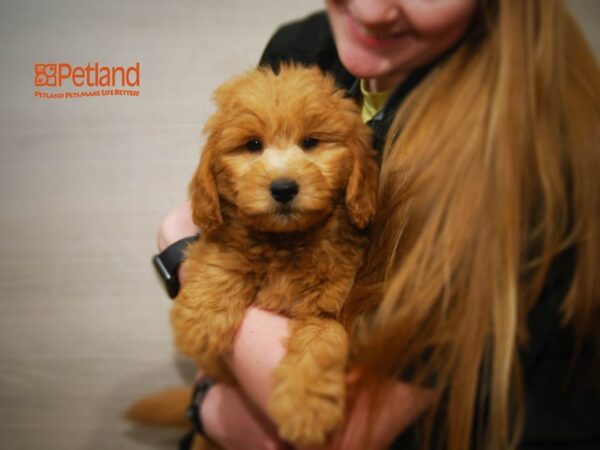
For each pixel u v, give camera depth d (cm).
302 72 122
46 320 215
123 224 203
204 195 118
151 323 213
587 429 92
